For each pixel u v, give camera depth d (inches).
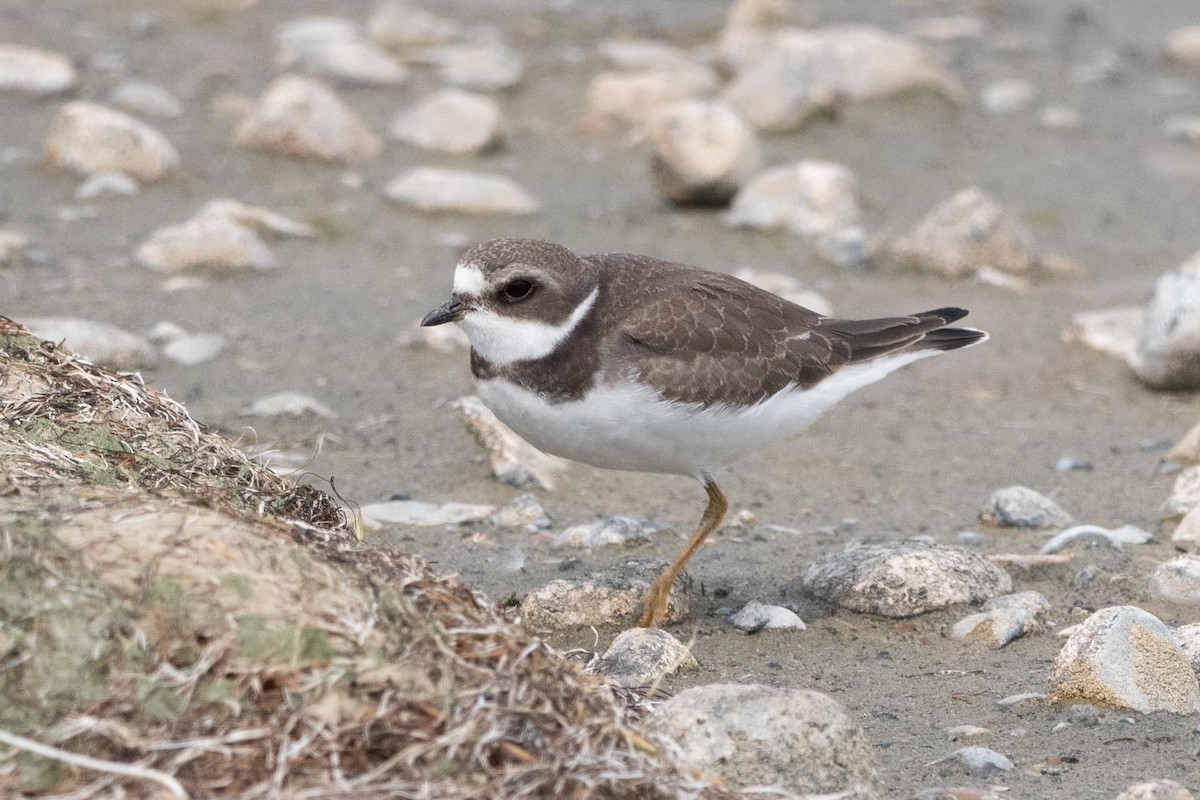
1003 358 576.7
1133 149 846.5
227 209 653.9
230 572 239.0
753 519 435.5
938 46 1019.9
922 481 472.4
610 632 353.1
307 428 479.2
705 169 716.0
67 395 330.3
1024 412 532.4
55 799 214.7
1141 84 967.6
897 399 544.1
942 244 653.3
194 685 228.5
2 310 544.7
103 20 943.0
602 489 457.1
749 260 662.5
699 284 365.1
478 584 375.6
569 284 345.1
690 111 724.7
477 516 423.2
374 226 685.9
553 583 358.3
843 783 251.4
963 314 398.0
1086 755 287.1
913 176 783.1
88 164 697.0
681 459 357.7
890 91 877.2
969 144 837.2
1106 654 310.5
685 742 251.9
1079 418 526.9
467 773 225.6
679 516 440.1
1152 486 464.8
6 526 241.9
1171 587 375.2
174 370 516.4
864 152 812.6
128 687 228.4
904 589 363.6
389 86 874.8
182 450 326.3
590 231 690.2
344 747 225.9
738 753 250.5
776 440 370.9
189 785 218.5
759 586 384.5
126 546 241.1
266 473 329.1
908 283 644.1
